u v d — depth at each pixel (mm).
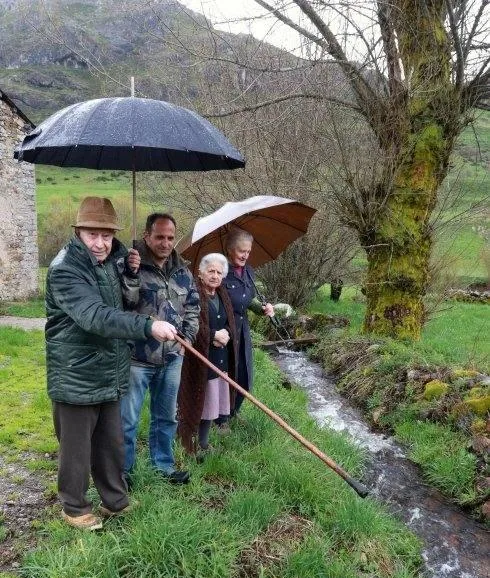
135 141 2996
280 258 14562
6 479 4266
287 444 5203
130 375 3740
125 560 3227
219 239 5090
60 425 3264
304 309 15141
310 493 4281
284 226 5098
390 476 5570
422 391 6988
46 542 3428
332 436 5906
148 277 3721
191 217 14430
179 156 4082
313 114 11477
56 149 3668
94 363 3139
